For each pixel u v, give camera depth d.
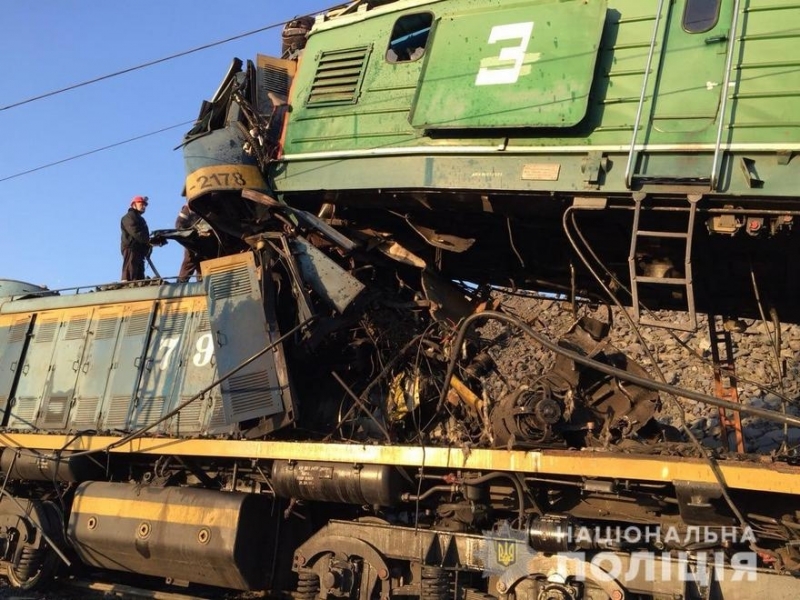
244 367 8.83
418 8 8.55
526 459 6.95
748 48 6.66
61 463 10.55
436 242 8.55
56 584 10.95
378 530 8.00
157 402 10.12
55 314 12.20
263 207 9.02
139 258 12.48
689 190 6.60
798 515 6.25
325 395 9.42
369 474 7.79
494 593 7.36
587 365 6.98
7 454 11.27
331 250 9.08
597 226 7.78
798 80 6.41
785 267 7.78
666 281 6.64
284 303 9.09
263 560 8.72
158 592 9.85
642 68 7.06
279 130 9.26
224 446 8.86
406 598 7.81
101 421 10.66
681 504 6.34
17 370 12.18
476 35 7.90
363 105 8.56
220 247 10.04
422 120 7.80
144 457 10.23
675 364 19.16
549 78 7.29
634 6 7.29
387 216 8.96
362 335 9.13
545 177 7.23
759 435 16.25
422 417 8.95
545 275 9.19
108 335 11.22
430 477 7.74
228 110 9.67
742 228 6.68
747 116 6.51
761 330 19.48
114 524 9.58
